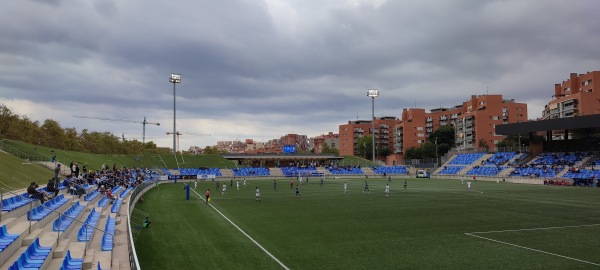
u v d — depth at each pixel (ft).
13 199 89.20
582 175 291.99
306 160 628.28
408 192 233.76
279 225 117.08
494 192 229.86
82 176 169.58
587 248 86.99
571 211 144.56
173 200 186.19
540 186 279.90
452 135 605.31
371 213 142.51
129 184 208.54
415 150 595.88
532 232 105.29
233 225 116.88
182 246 88.63
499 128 352.90
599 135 362.53
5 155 173.17
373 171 480.23
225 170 442.09
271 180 389.19
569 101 452.76
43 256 57.31
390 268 72.08
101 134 518.37
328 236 100.73
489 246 89.25
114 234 88.02
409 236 100.58
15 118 326.85
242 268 71.97
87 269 61.16
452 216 134.00
